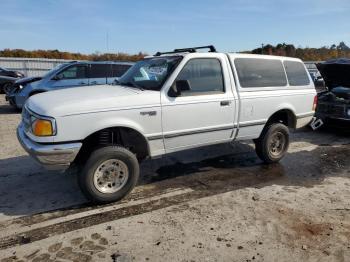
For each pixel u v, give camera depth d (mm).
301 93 6051
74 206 4203
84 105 3936
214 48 5113
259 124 5527
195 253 3236
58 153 3814
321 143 7621
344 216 4027
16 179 5047
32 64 26344
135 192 4656
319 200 4469
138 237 3502
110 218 3906
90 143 4336
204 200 4418
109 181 4207
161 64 4801
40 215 3967
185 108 4605
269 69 5633
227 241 3445
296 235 3584
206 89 4859
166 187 4852
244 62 5293
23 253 3213
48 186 4809
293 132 8742
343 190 4844
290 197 4547
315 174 5523
